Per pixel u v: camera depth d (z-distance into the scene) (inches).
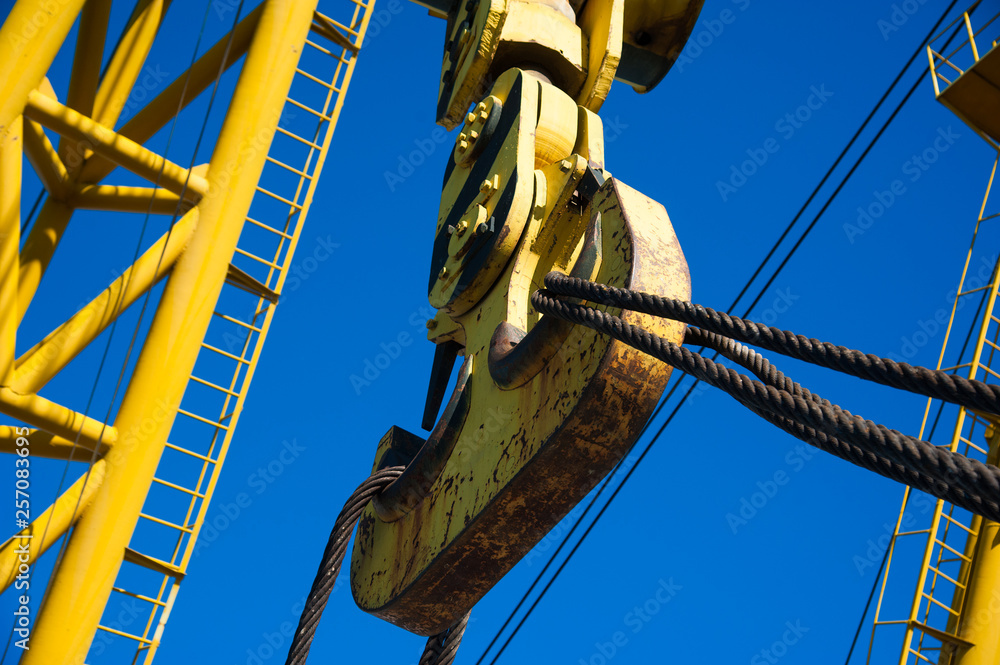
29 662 238.1
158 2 313.7
